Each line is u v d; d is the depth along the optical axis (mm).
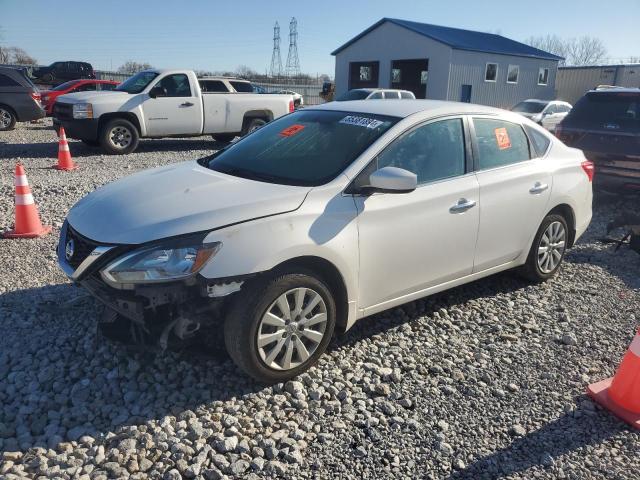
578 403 3439
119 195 3654
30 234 5957
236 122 14016
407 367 3727
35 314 4156
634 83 37781
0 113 16062
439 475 2797
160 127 13086
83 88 21328
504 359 3910
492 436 3104
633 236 6012
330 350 3873
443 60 30984
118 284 3090
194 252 3055
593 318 4633
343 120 4215
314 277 3406
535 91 35844
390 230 3729
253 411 3201
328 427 3104
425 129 4082
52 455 2777
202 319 3184
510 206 4543
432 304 4715
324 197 3484
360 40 35000
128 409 3158
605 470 2881
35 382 3350
